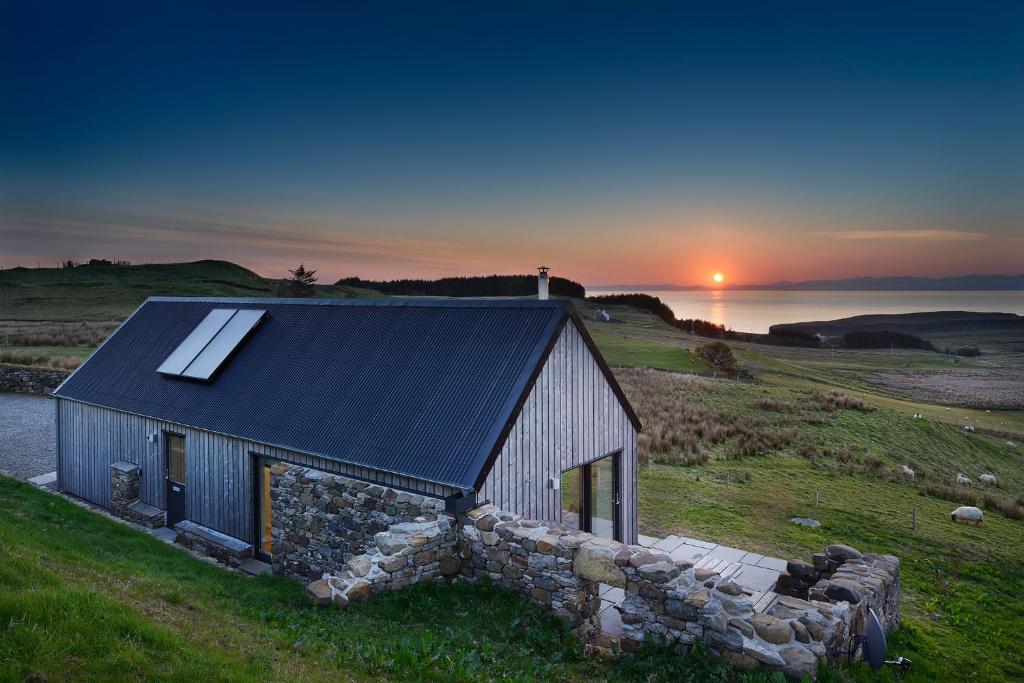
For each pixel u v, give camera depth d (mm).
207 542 13453
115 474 15789
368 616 8125
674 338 107000
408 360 12742
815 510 19359
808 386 64438
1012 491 30812
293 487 11680
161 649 5492
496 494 10445
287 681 5594
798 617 7586
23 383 32031
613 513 14258
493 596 9078
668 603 7617
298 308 15992
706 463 25250
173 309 18891
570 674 7102
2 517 10766
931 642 10555
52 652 4859
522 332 12055
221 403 14195
